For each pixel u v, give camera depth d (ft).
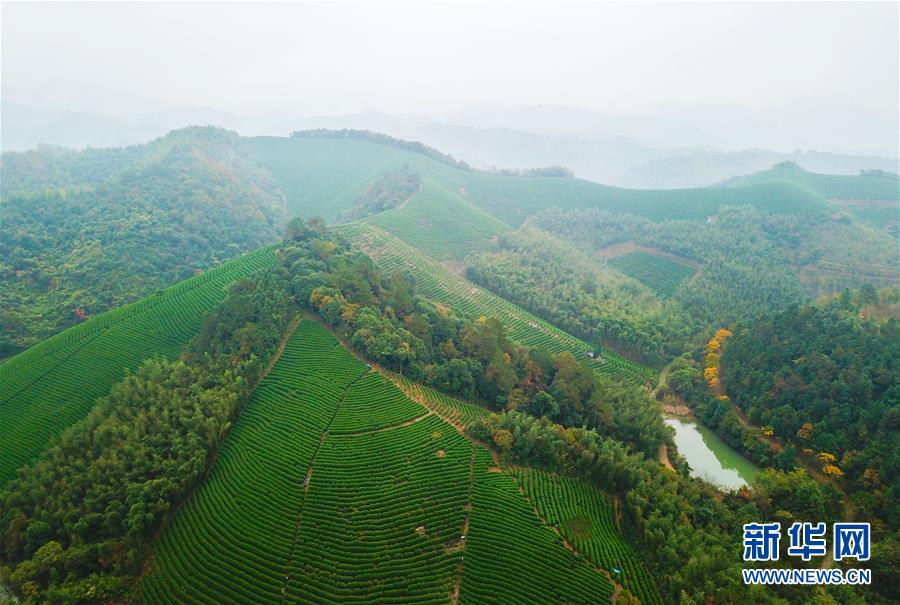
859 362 291.38
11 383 284.82
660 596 191.21
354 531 197.47
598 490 243.81
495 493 222.28
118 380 285.02
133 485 196.65
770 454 294.46
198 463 213.66
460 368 294.46
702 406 345.31
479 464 238.68
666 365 422.41
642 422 295.69
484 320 369.50
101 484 200.13
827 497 241.76
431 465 231.71
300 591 174.09
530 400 302.66
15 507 198.59
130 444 215.10
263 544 189.98
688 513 225.97
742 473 297.33
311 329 310.24
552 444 249.14
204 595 172.76
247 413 254.06
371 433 246.06
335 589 175.63
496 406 297.53
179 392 247.09
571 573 191.01
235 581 177.58
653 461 256.93
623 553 206.28
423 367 294.66
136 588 177.68
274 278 328.90
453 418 266.57
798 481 248.73
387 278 390.21
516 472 238.07
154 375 257.34
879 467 246.06
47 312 395.55
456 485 222.89
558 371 318.86
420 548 192.65
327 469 224.12
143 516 190.08
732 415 324.80
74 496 198.08
